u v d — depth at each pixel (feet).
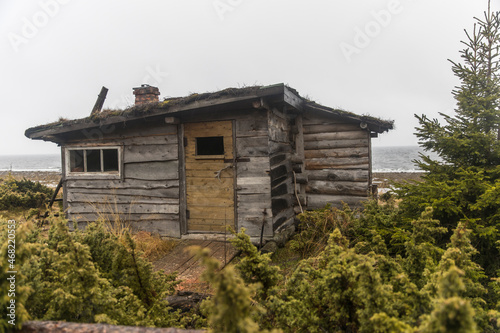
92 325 4.39
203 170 20.15
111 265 8.48
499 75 15.42
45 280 7.12
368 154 22.70
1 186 41.73
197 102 18.10
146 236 19.44
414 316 5.38
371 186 22.94
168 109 18.72
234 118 19.42
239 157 19.36
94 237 8.95
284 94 17.72
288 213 22.17
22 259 4.77
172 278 9.12
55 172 154.61
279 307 6.36
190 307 9.20
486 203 12.14
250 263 7.36
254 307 5.60
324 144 23.77
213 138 26.99
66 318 5.97
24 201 37.01
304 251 16.55
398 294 5.94
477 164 14.92
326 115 23.67
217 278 3.98
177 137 20.51
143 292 7.97
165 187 20.79
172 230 20.59
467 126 15.24
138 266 8.00
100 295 5.92
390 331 4.41
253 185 19.13
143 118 20.20
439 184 13.28
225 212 19.74
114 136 21.86
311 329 5.95
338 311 6.11
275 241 18.45
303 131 24.27
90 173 22.44
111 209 21.84
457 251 6.62
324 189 23.72
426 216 9.36
